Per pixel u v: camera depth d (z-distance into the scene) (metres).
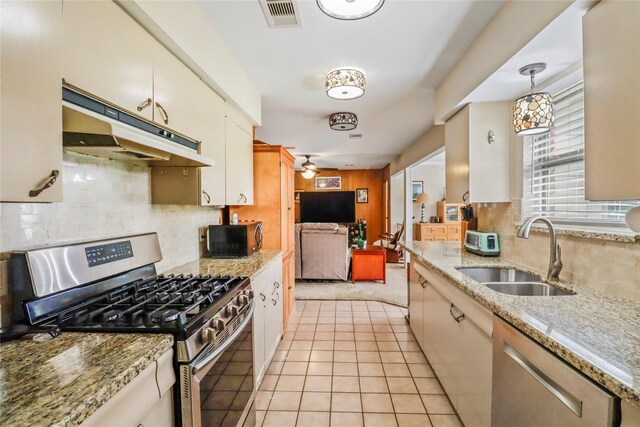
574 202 1.75
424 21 1.80
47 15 0.81
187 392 1.00
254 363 1.81
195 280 1.61
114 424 0.72
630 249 1.28
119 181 1.58
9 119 0.72
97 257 1.34
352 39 1.99
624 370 0.75
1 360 0.82
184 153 1.43
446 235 6.80
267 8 1.67
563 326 1.02
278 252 2.77
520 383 1.10
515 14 1.56
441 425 1.77
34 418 0.59
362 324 3.28
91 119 0.98
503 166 2.25
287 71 2.44
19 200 0.74
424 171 7.77
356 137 4.76
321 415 1.86
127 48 1.18
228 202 2.25
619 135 1.06
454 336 1.82
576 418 0.84
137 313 1.11
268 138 4.84
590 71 1.19
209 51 1.79
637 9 1.00
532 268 1.99
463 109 2.38
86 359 0.83
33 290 1.04
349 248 5.88
